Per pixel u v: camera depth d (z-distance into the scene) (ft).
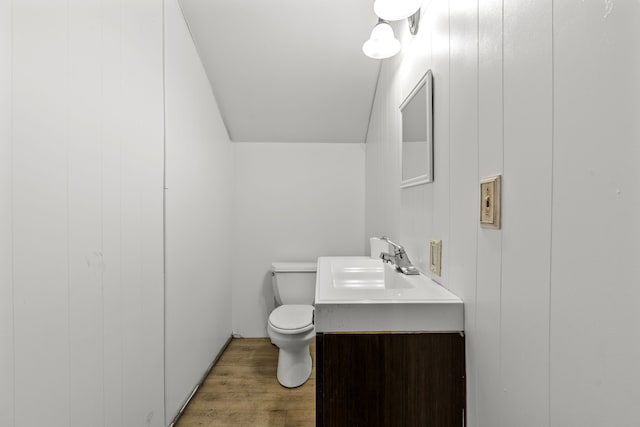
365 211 9.02
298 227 9.10
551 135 1.75
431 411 2.94
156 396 4.76
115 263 3.82
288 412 5.70
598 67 1.43
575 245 1.58
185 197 5.85
